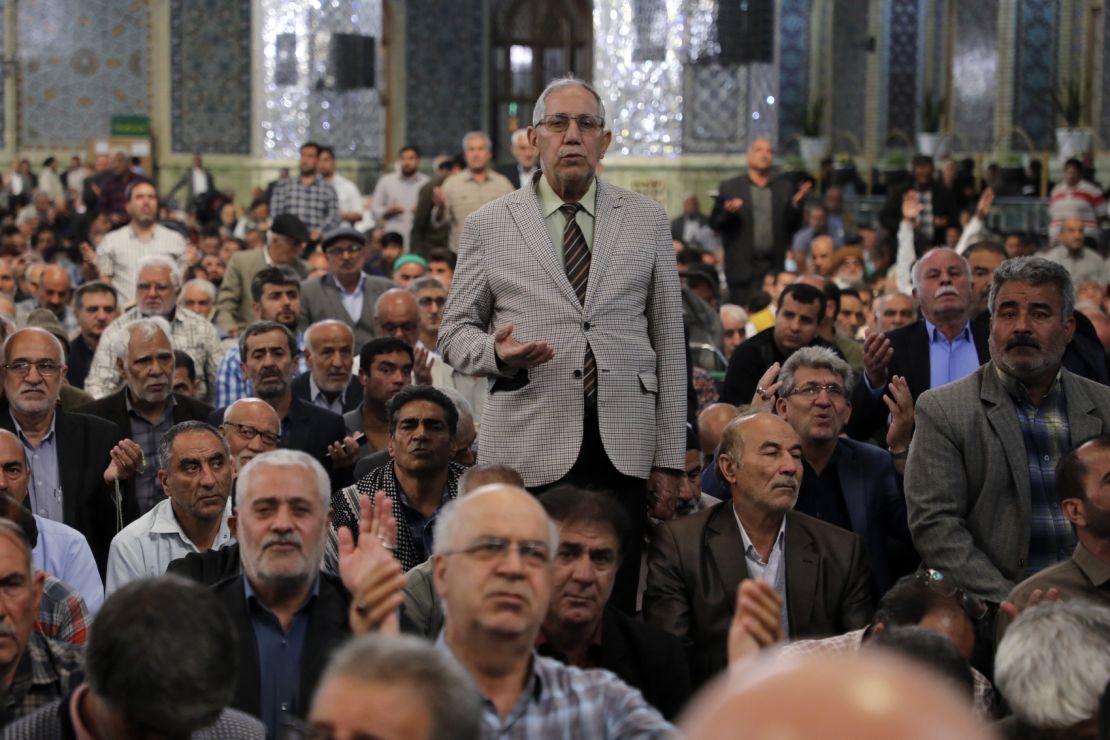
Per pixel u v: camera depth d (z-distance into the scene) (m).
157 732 3.63
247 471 5.01
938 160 29.39
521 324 5.71
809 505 6.92
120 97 27.78
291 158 24.27
